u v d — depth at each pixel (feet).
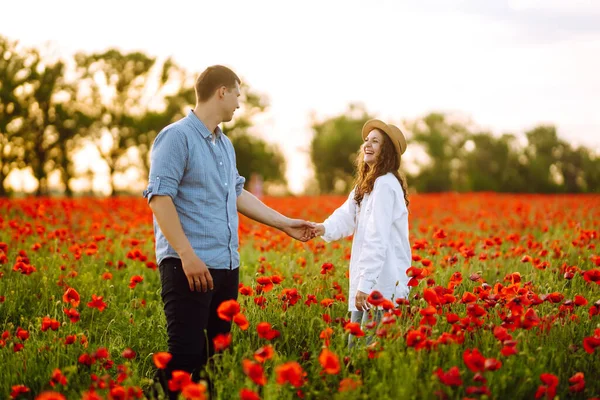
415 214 46.01
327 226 13.91
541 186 188.24
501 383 9.77
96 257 23.08
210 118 11.78
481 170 200.23
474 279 13.52
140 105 148.36
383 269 12.67
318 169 202.69
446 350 10.66
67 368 10.37
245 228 27.94
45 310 16.46
